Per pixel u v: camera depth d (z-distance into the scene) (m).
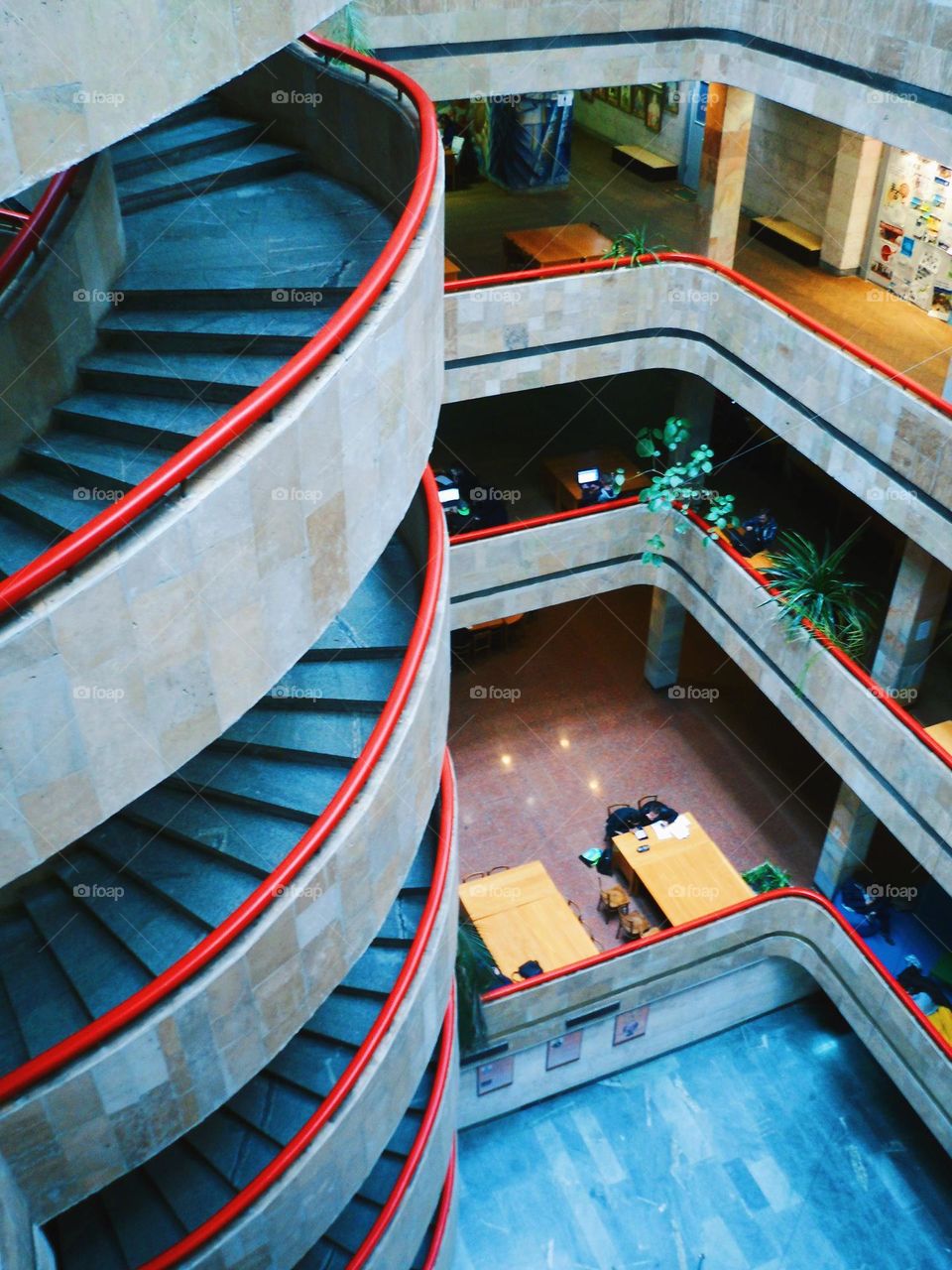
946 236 16.09
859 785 14.80
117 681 5.74
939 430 12.20
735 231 16.00
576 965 15.21
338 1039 10.17
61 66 4.86
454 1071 12.13
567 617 21.94
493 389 15.85
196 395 7.08
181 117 9.85
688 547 17.33
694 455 16.77
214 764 8.66
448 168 23.06
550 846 17.78
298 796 8.38
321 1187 9.02
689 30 14.23
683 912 16.03
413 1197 10.86
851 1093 16.70
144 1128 7.30
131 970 7.84
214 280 7.71
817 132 17.98
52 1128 6.77
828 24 12.41
